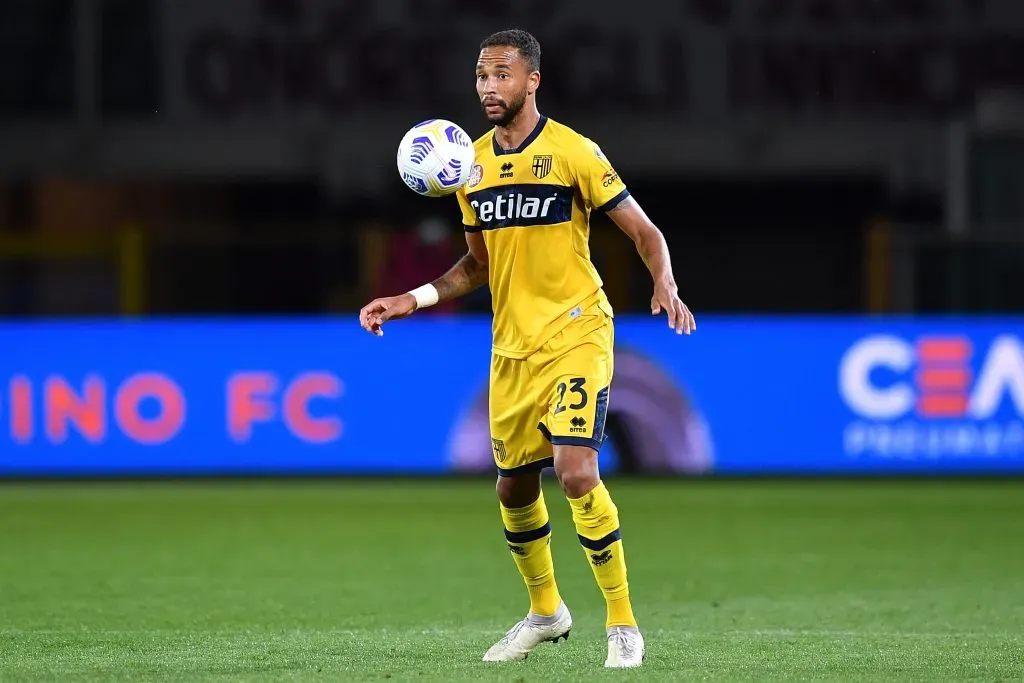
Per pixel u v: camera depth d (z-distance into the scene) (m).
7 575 30.95
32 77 73.88
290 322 53.56
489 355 53.41
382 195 74.31
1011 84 71.38
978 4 71.62
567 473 19.20
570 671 19.09
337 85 73.81
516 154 19.77
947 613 25.58
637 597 27.91
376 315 20.33
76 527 40.16
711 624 24.28
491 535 38.12
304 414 53.38
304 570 31.72
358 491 49.75
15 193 75.69
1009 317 52.91
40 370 53.50
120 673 19.17
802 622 24.52
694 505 45.38
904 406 53.00
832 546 35.94
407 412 53.50
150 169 73.81
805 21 72.44
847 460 53.03
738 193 79.50
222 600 27.36
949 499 46.81
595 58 73.00
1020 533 38.50
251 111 73.88
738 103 72.88
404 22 73.38
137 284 57.78
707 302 64.00
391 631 23.53
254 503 46.25
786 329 53.28
